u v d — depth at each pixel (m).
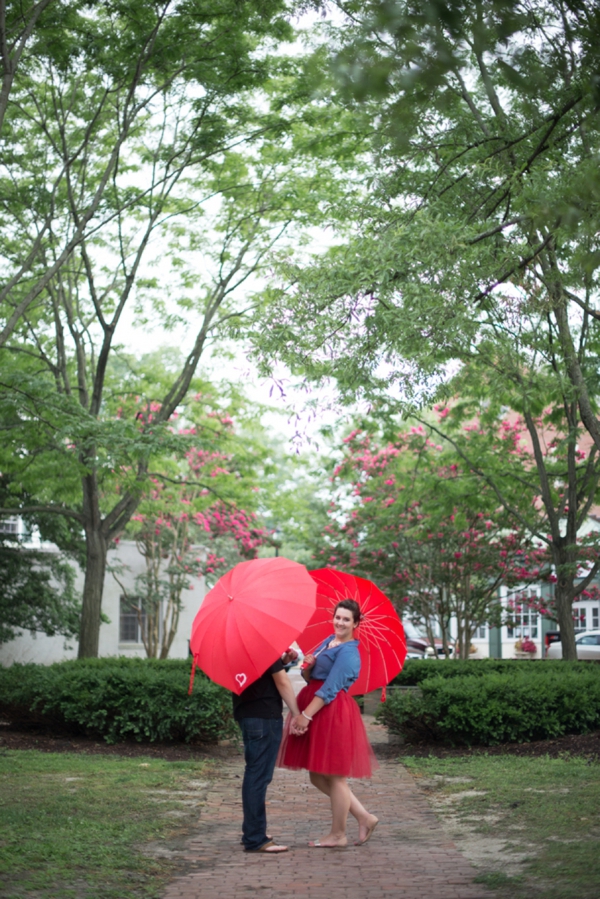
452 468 18.77
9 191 15.73
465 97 11.42
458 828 6.80
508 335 10.88
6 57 10.62
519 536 20.00
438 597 22.30
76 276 17.19
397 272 9.15
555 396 14.67
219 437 20.42
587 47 6.04
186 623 27.94
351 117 14.20
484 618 21.62
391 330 9.16
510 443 17.91
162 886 5.23
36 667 13.35
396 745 11.92
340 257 9.76
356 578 6.93
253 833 6.09
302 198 16.56
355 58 5.37
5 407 13.62
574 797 7.52
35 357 16.55
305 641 7.09
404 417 16.28
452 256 8.97
